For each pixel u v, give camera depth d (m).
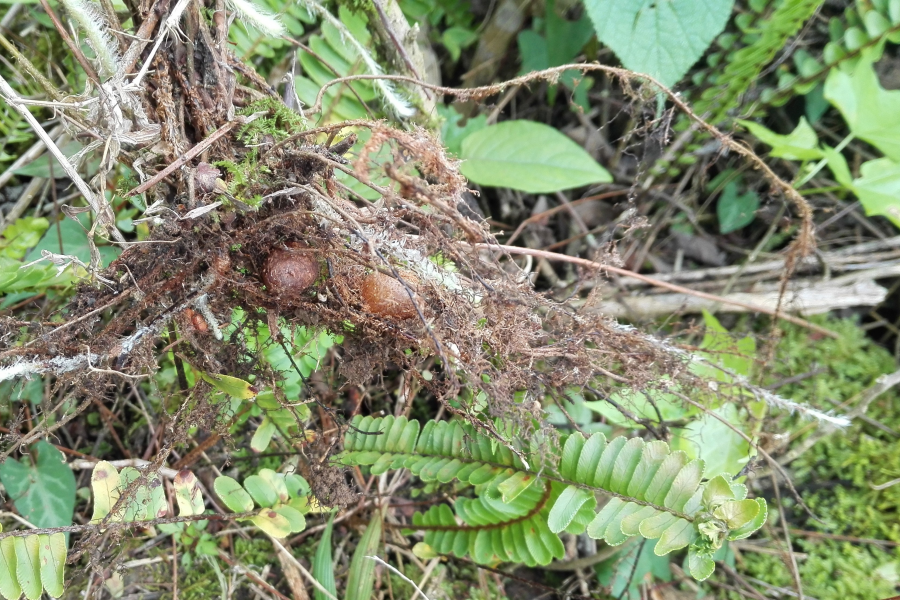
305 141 0.23
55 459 0.29
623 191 0.39
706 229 0.42
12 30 0.34
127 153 0.23
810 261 0.38
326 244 0.24
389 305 0.24
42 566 0.24
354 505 0.32
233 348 0.25
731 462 0.30
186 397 0.26
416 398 0.35
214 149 0.23
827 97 0.33
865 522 0.34
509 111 0.41
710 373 0.31
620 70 0.26
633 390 0.27
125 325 0.24
